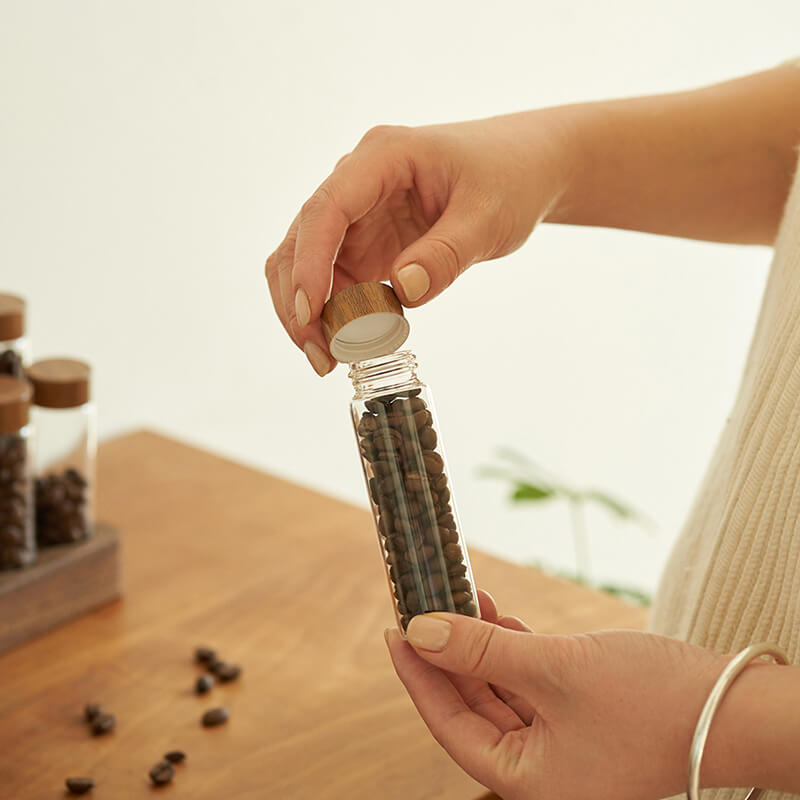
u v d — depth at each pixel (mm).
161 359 1486
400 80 1635
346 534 1133
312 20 1484
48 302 1324
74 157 1290
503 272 1934
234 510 1160
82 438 1042
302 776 891
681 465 2430
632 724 755
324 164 1583
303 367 1703
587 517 2287
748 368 902
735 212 955
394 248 877
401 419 803
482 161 847
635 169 926
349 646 1002
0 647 987
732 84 948
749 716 738
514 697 830
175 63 1354
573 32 1841
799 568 804
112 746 912
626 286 2156
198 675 972
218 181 1459
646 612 1043
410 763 900
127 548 1103
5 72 1225
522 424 2098
